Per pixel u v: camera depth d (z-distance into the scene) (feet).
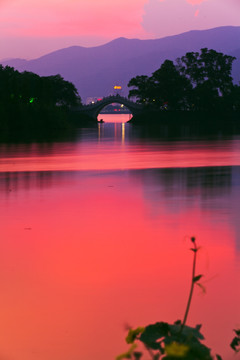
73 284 37.58
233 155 180.45
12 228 59.00
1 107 386.93
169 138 324.80
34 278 39.24
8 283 38.01
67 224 61.21
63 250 48.21
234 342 14.60
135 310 31.63
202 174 119.44
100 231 57.21
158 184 100.89
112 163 150.41
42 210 71.00
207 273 39.81
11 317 30.63
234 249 47.88
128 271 40.93
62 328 28.40
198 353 10.08
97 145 248.93
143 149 218.59
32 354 25.02
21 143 266.36
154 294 35.01
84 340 26.73
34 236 54.60
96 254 46.80
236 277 38.37
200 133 403.34
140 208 72.64
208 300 33.22
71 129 490.90
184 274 39.88
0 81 462.60
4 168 135.64
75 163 150.71
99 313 31.27
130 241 52.01
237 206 73.61
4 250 48.57
